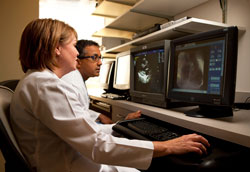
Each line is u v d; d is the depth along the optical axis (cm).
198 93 104
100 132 66
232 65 87
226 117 100
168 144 69
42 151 65
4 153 57
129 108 150
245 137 66
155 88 142
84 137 62
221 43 93
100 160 63
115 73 226
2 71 178
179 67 122
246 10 141
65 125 60
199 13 178
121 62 214
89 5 333
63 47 76
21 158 58
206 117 99
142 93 153
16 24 180
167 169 86
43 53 70
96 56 178
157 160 88
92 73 179
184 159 70
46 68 72
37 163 65
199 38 105
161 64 136
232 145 83
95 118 171
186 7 185
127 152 64
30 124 65
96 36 295
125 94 204
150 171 97
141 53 162
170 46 127
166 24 148
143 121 122
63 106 62
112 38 286
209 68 99
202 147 72
